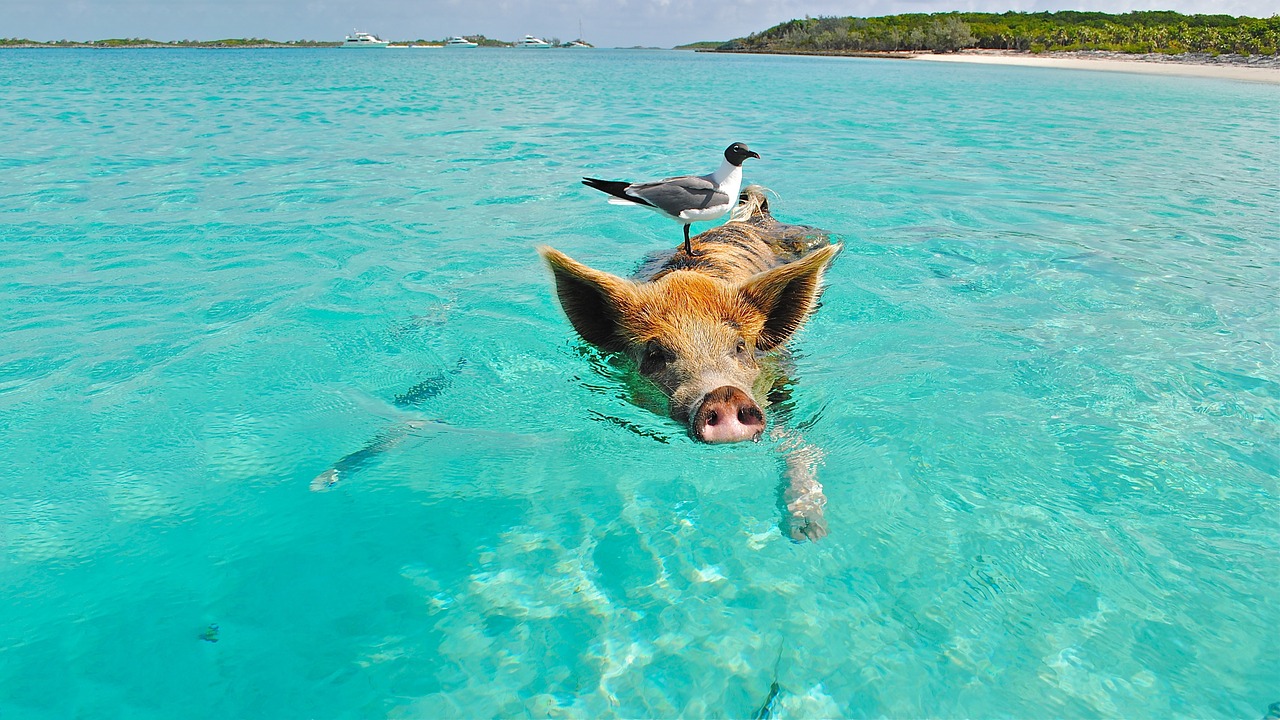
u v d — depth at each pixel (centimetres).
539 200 246
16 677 65
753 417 95
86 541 83
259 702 63
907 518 87
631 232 210
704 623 73
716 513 90
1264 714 61
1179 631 70
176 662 67
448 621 73
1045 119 520
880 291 161
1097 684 64
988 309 151
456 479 96
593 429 109
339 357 130
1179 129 464
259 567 80
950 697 64
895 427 106
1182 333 137
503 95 704
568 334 141
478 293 161
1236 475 94
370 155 329
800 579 78
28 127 411
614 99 669
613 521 88
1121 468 96
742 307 118
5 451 100
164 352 130
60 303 151
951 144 387
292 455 101
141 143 356
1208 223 218
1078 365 124
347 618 73
